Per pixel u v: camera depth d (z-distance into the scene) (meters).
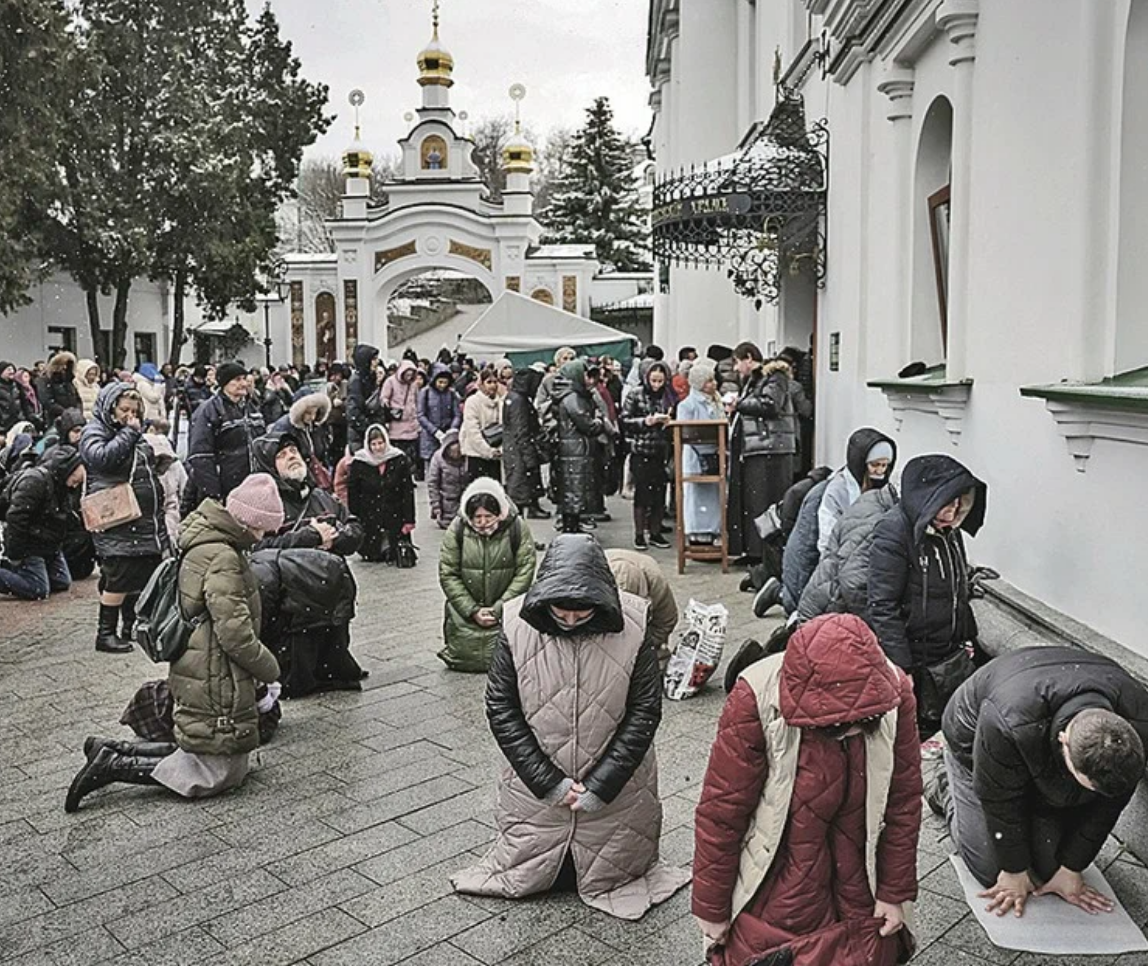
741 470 10.45
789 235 11.38
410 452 18.19
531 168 40.94
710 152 19.52
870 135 9.27
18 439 11.38
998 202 6.27
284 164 40.22
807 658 2.93
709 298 18.73
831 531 6.31
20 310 34.81
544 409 14.34
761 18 16.70
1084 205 5.22
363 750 5.88
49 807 5.18
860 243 9.45
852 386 9.72
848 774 3.07
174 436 20.56
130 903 4.27
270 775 5.54
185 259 35.75
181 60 35.56
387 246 40.66
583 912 4.14
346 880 4.43
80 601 9.85
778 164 11.21
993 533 6.39
